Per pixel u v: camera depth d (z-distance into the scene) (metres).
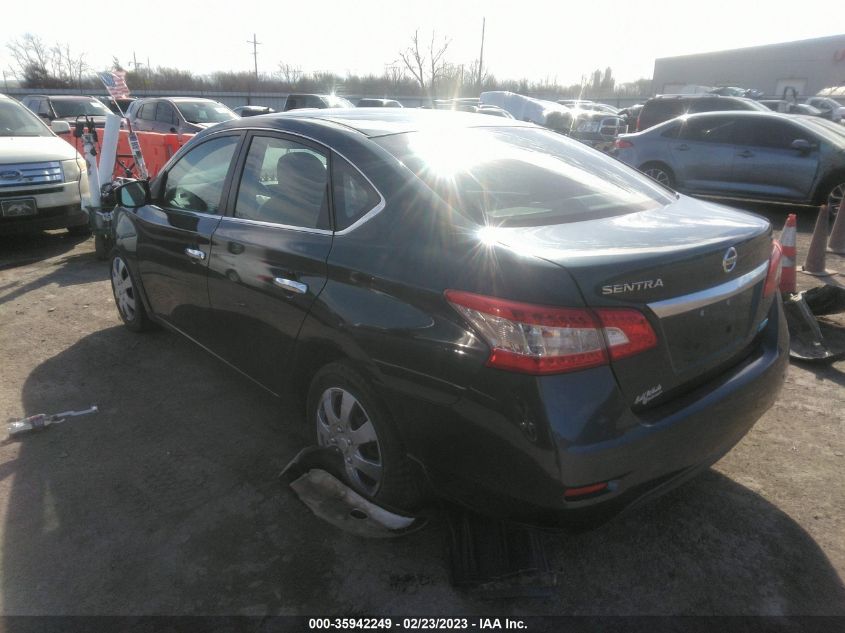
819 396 3.85
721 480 3.03
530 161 2.94
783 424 3.53
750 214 2.86
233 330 3.33
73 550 2.59
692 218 2.63
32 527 2.72
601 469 2.02
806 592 2.37
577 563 2.52
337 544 2.61
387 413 2.46
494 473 2.11
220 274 3.30
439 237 2.31
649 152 10.55
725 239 2.33
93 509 2.84
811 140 9.10
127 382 4.04
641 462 2.10
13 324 5.04
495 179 2.69
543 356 1.96
